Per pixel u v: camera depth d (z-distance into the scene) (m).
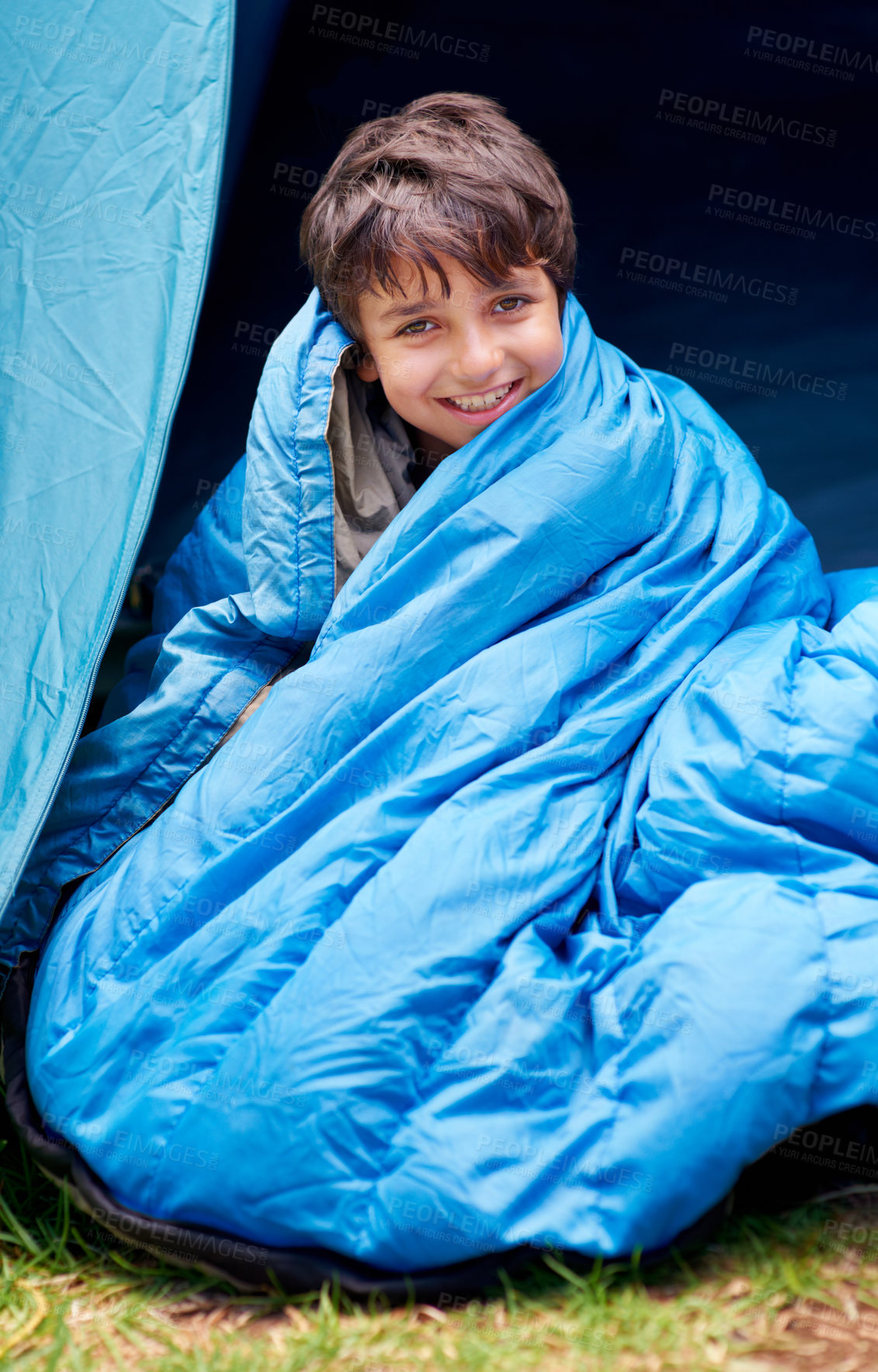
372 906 1.43
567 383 1.84
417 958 1.38
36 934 1.81
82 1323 1.32
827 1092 1.29
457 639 1.70
